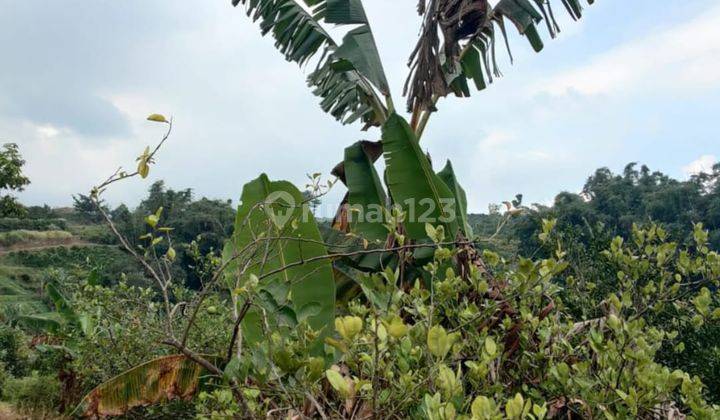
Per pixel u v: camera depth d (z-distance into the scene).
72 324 5.20
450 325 3.52
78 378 5.12
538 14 6.11
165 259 2.73
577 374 2.94
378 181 5.77
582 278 4.91
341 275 5.30
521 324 3.32
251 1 6.73
